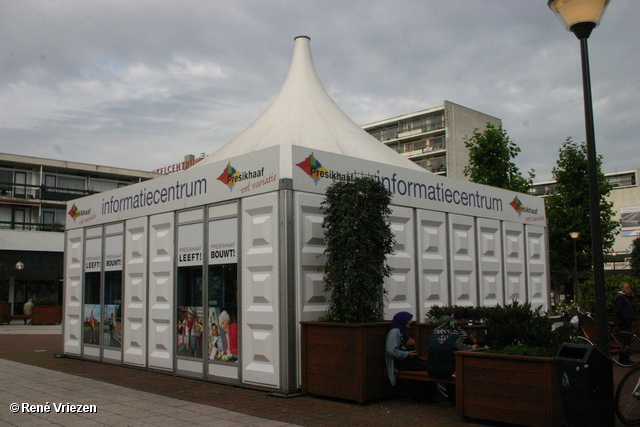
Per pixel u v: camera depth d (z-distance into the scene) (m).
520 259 13.67
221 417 7.05
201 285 10.14
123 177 52.44
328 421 6.87
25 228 46.00
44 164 47.75
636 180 94.62
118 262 12.44
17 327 27.50
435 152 71.31
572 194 27.38
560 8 7.44
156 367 11.02
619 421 6.76
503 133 22.92
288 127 12.01
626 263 48.53
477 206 12.46
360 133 13.23
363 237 8.15
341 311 8.30
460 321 7.80
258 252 8.95
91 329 13.13
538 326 6.94
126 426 6.63
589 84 7.29
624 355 11.60
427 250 11.05
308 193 8.94
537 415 6.24
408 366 8.05
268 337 8.67
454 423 6.82
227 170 9.77
